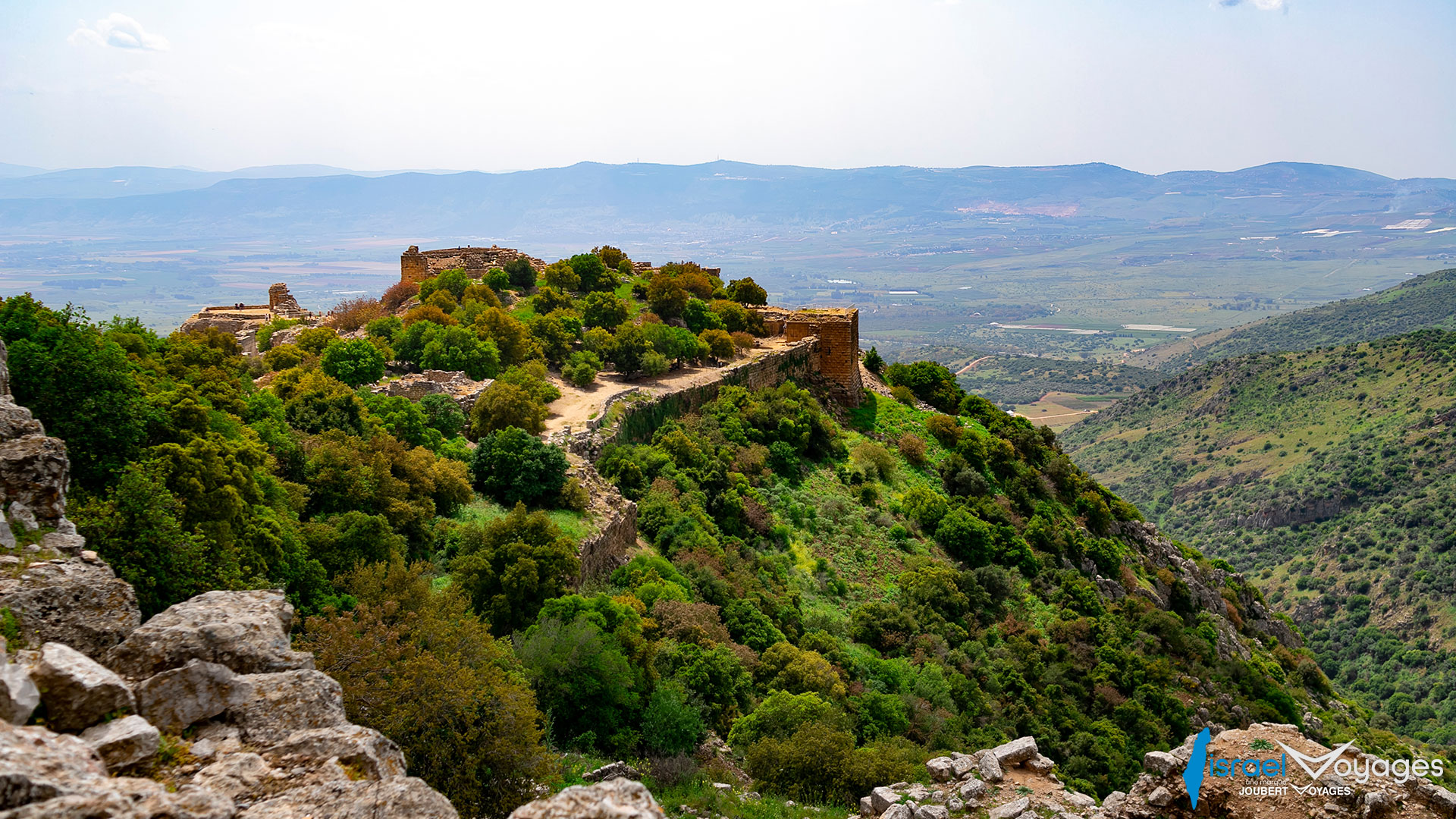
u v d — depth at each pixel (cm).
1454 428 15638
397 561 2858
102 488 2527
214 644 1309
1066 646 5819
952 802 2464
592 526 4450
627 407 6462
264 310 9381
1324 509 15825
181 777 1108
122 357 3058
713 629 3984
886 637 5166
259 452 3188
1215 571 9712
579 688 2923
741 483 6238
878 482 7606
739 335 9219
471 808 1966
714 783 2798
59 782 915
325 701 1328
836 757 2923
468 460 4750
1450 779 4912
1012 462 8619
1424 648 11606
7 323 2859
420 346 6606
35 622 1300
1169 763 2136
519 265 10012
